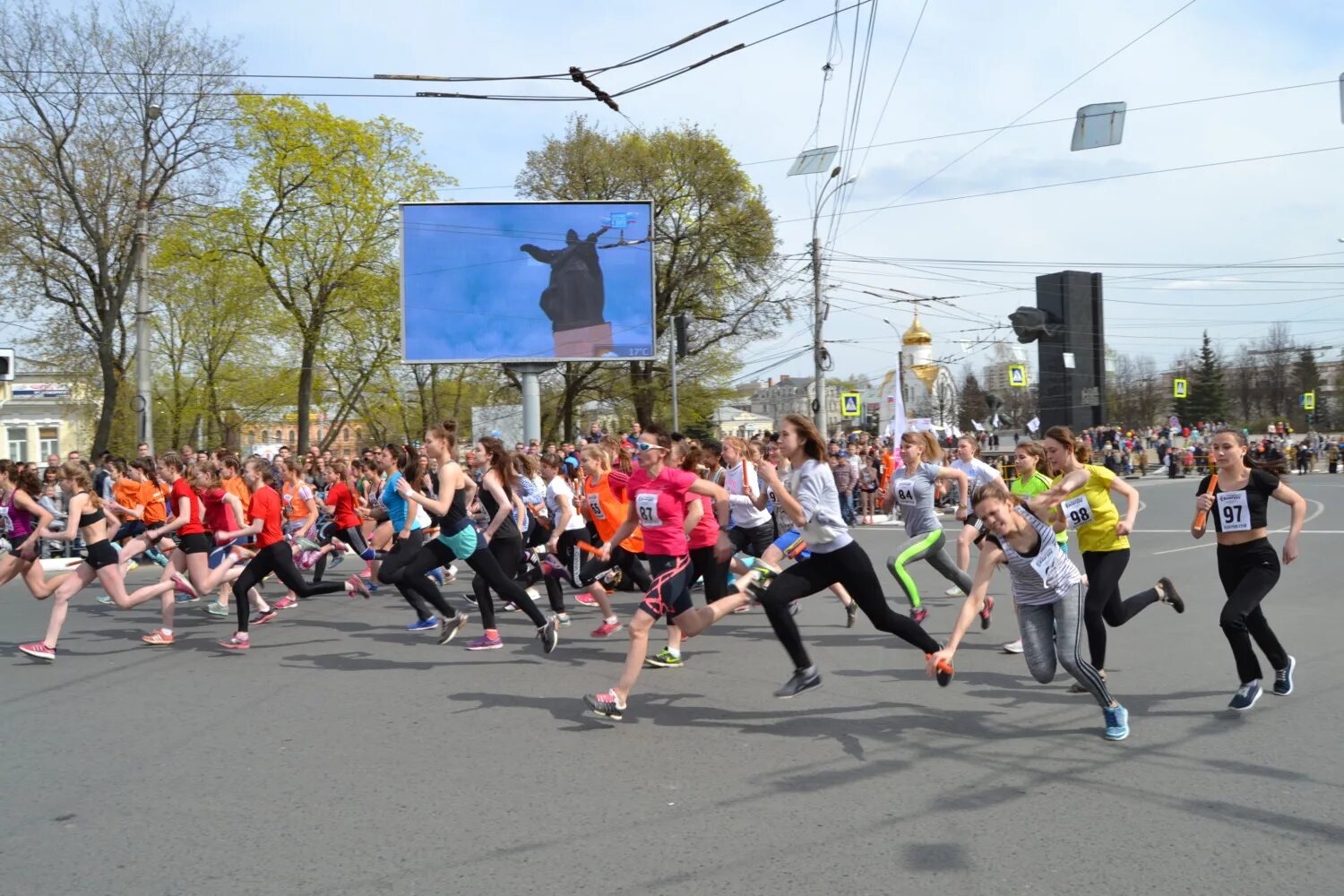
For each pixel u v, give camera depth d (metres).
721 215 40.50
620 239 25.17
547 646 7.93
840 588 9.48
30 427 50.75
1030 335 18.69
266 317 32.41
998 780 4.83
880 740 5.55
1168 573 12.85
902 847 4.00
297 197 32.31
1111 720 5.43
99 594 13.41
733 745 5.53
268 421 36.56
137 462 15.51
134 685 7.41
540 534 12.26
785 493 5.96
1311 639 8.15
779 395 129.88
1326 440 55.31
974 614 5.87
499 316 24.88
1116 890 3.57
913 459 9.13
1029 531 5.52
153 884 3.76
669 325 40.59
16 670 8.03
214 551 10.75
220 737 5.88
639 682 7.20
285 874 3.83
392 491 8.88
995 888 3.60
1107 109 13.19
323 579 14.48
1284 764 4.95
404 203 24.66
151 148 25.77
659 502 6.18
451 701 6.71
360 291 32.84
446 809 4.54
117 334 29.25
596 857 3.95
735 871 3.79
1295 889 3.55
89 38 25.06
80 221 25.44
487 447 9.27
